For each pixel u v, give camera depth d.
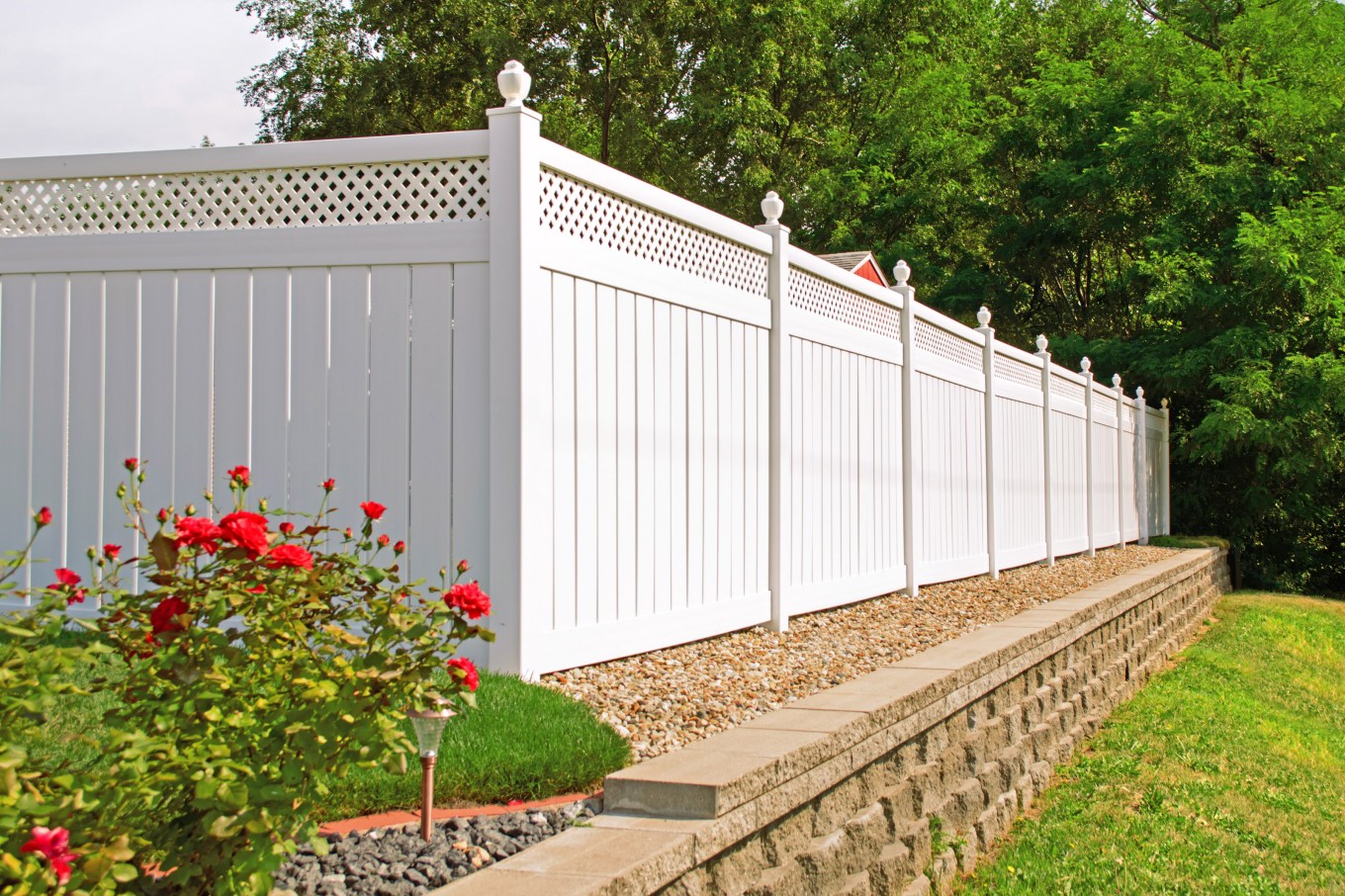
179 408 5.72
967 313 28.23
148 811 2.33
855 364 8.97
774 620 7.42
